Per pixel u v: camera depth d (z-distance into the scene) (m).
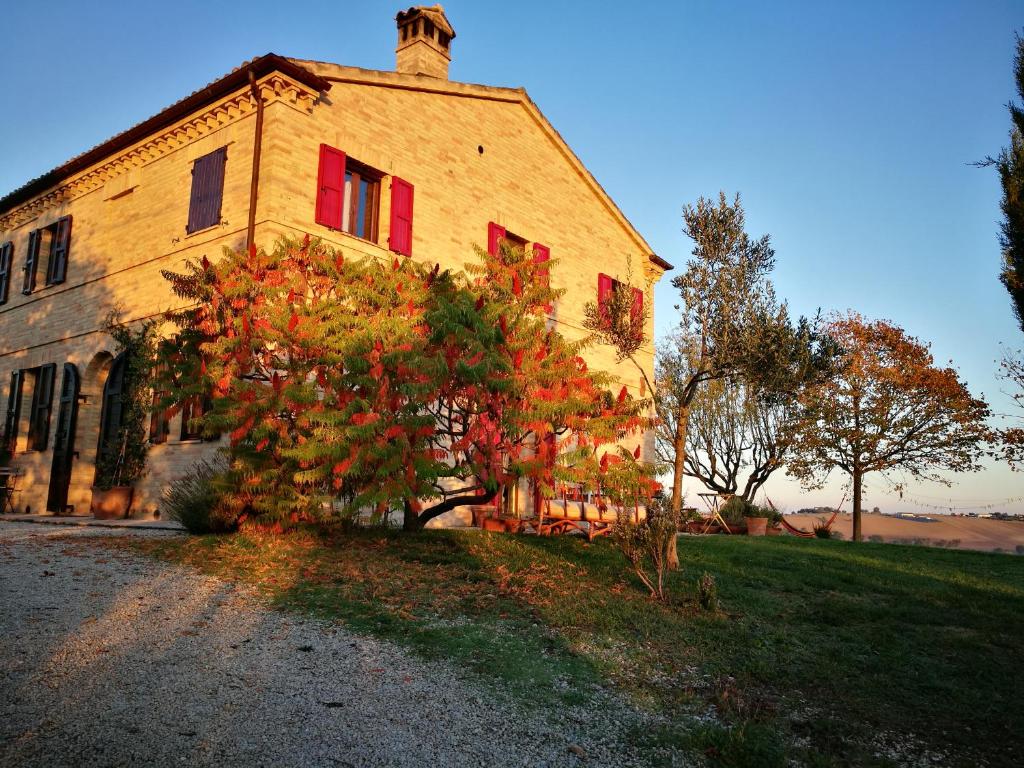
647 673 5.37
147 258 15.10
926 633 6.95
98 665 4.66
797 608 7.75
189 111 14.41
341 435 8.52
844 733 4.51
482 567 8.58
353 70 14.40
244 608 6.27
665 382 17.83
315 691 4.52
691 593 7.95
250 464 9.52
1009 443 20.86
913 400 23.17
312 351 9.45
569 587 7.86
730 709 4.74
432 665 5.15
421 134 16.05
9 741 3.51
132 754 3.49
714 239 10.73
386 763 3.67
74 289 17.08
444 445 10.85
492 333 8.41
